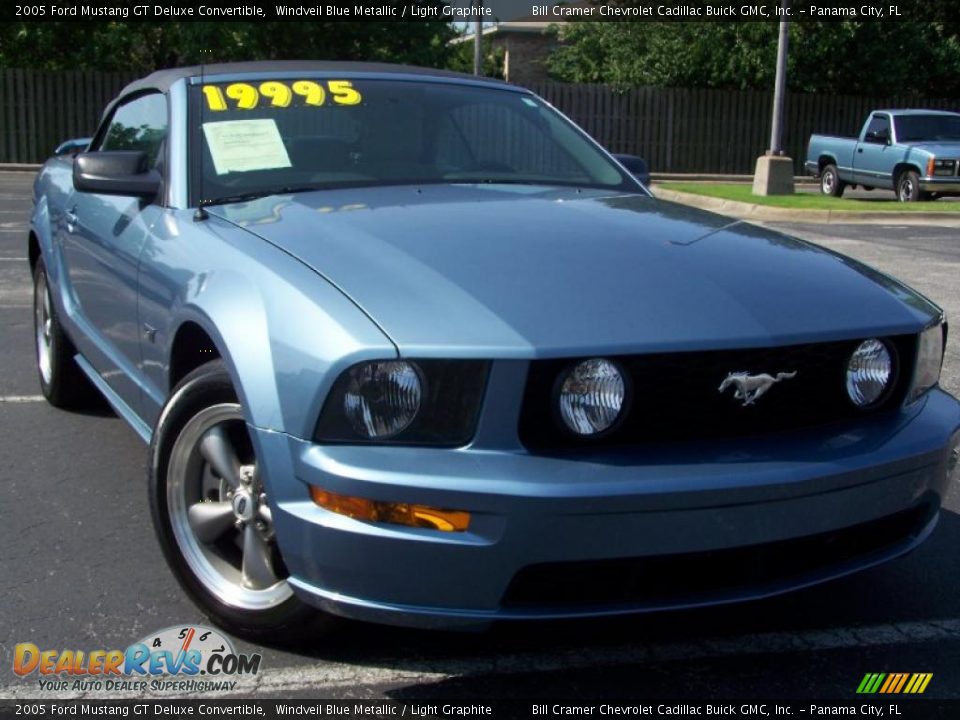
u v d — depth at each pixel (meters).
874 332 2.87
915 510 3.00
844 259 3.42
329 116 4.09
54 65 25.06
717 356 2.67
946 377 6.51
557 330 2.57
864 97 28.55
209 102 4.02
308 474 2.56
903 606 3.46
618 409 2.59
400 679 2.96
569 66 35.97
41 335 5.65
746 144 27.77
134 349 3.82
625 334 2.59
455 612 2.54
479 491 2.45
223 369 2.99
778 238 3.50
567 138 4.51
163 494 3.15
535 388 2.54
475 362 2.52
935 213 17.08
